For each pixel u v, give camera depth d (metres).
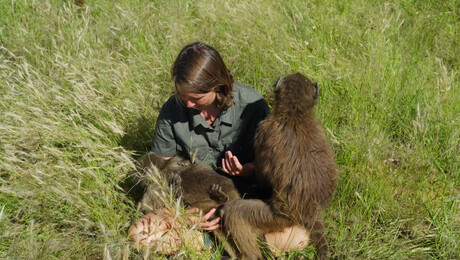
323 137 1.97
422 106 2.81
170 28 3.26
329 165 1.96
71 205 2.16
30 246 1.93
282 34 3.23
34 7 3.46
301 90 1.97
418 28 3.63
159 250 1.94
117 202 2.23
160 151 2.31
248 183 2.18
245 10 3.38
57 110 2.65
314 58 3.05
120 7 3.46
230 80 2.04
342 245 2.05
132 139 2.62
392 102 2.80
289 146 1.93
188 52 1.94
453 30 3.63
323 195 1.95
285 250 2.03
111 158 2.34
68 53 3.01
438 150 2.58
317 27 3.39
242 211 1.97
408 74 3.04
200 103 2.01
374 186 2.27
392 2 3.93
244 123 2.19
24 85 2.62
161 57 3.13
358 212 2.16
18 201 2.21
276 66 2.99
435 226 2.17
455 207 2.25
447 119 2.68
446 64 3.30
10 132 2.38
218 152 2.26
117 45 3.30
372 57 3.01
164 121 2.23
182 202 2.13
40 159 2.33
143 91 2.83
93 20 3.59
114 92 2.82
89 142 2.42
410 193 2.35
